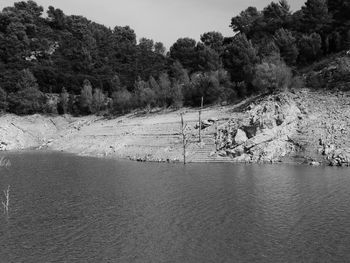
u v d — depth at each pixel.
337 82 82.44
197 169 63.22
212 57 126.25
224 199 42.91
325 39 100.75
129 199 44.31
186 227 34.16
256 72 90.06
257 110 76.81
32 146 116.56
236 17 145.88
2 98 127.12
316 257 27.55
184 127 85.88
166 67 155.12
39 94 132.50
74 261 27.78
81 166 71.75
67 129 122.31
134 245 30.41
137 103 118.94
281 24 122.12
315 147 66.62
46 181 56.50
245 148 70.38
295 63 101.00
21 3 193.50
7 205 41.12
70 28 192.00
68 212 39.66
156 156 77.94
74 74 151.12
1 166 73.62
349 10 104.00
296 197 42.91
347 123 69.19
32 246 30.69
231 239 31.14
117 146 90.31
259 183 50.41
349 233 31.83
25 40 162.38
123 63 164.75
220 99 99.44
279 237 31.34
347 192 44.31
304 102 77.25
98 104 131.25
